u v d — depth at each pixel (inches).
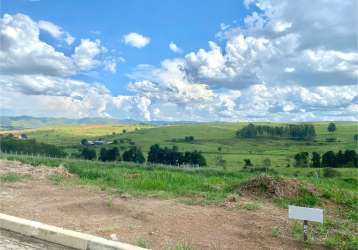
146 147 3718.0
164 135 4704.7
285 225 303.1
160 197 416.5
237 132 4805.6
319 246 252.4
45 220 301.3
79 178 578.6
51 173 579.5
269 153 3599.9
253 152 3681.1
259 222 310.8
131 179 572.7
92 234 267.3
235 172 984.9
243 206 372.8
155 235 267.7
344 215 372.8
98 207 354.3
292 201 421.1
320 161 2706.7
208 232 278.7
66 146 3599.9
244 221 313.1
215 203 386.6
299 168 2466.8
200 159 3014.3
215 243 253.3
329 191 451.5
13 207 342.3
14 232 277.4
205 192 457.4
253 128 4783.5
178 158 3038.9
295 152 3560.5
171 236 266.4
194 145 3993.6
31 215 315.6
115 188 470.3
